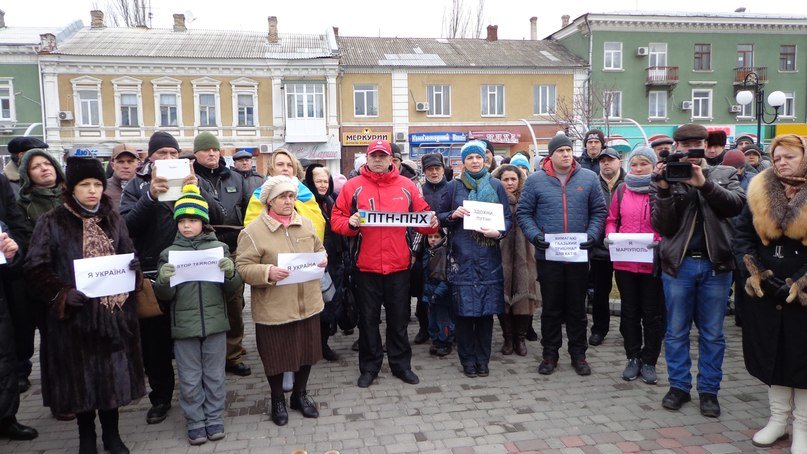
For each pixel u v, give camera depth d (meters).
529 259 5.54
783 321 3.38
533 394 4.54
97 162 3.51
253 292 4.05
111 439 3.60
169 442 3.81
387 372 5.16
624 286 4.87
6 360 3.55
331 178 5.70
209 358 3.86
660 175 3.96
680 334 4.18
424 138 26.44
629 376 4.80
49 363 3.36
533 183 4.98
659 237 4.55
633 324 4.84
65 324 3.34
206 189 4.88
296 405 4.27
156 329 4.13
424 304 6.16
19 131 23.97
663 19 27.70
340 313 5.62
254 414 4.25
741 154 6.15
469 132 26.83
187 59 24.20
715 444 3.63
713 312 4.04
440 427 3.95
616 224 5.03
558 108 26.42
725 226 3.95
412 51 28.19
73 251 3.40
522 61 27.50
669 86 28.41
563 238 4.77
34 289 3.31
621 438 3.73
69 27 26.11
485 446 3.65
